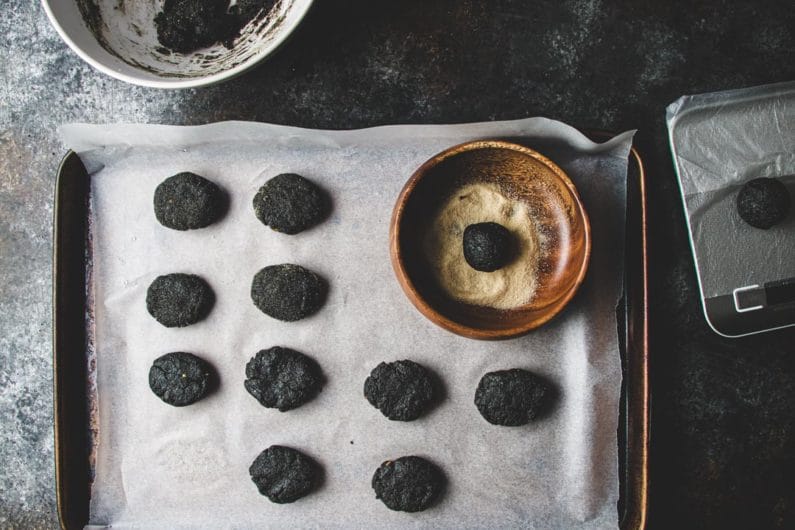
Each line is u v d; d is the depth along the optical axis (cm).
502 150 75
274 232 79
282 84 82
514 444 78
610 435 77
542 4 82
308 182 79
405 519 78
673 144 80
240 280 79
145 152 79
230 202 80
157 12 77
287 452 78
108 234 79
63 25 72
